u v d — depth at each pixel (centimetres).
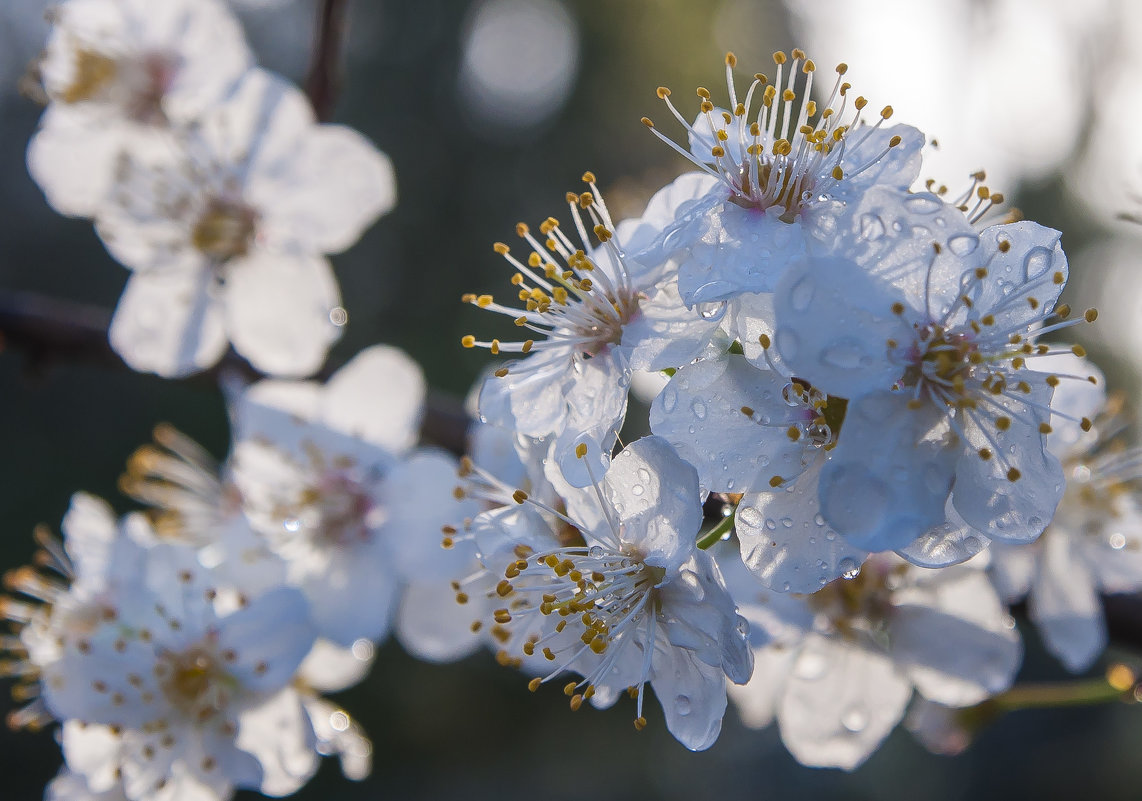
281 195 24
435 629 23
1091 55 34
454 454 23
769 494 20
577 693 20
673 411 20
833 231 20
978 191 20
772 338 20
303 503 23
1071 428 22
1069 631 22
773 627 21
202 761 22
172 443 23
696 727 20
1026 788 51
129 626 22
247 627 22
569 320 20
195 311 24
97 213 24
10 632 28
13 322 23
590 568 20
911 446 20
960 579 22
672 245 20
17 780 48
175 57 24
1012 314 20
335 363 24
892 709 22
